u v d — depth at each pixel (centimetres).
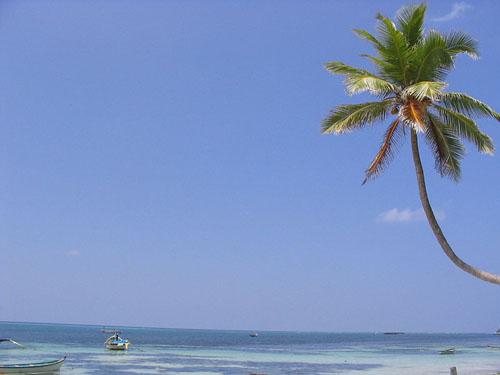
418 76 1919
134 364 5312
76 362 5419
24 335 14388
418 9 1969
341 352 8562
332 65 1964
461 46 1905
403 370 5131
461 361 6475
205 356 6869
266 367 5266
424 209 1898
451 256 1875
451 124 1916
